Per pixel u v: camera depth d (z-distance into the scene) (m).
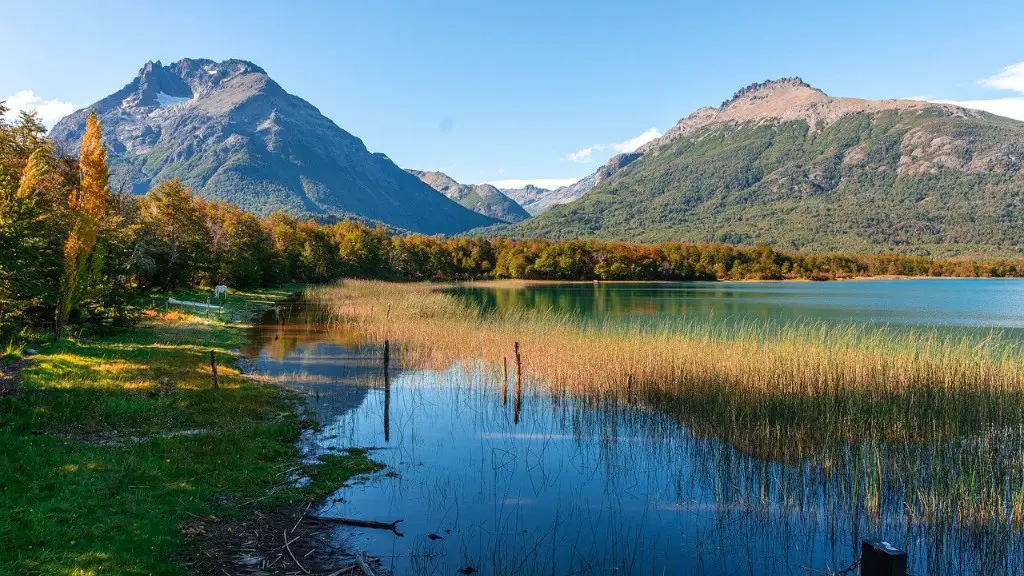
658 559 9.44
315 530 9.77
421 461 13.56
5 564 7.10
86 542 8.03
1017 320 49.44
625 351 23.06
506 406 18.66
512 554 9.33
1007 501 11.37
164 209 52.06
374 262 103.38
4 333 21.19
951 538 10.32
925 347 24.06
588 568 9.02
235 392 18.12
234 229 63.44
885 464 13.22
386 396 17.22
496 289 100.12
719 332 34.25
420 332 32.16
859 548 9.98
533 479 12.69
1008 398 17.58
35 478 9.82
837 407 16.98
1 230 19.56
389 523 10.20
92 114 24.14
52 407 13.84
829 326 43.06
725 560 9.49
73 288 23.39
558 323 34.09
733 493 12.12
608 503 11.57
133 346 24.05
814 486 12.30
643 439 15.57
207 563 8.19
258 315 44.06
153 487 10.33
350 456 13.63
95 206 24.23
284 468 12.49
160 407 15.25
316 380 21.78
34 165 21.83
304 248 92.06
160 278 45.50
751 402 17.53
